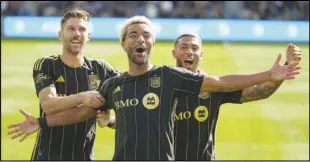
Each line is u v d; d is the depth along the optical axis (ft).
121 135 41.16
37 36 211.82
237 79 40.52
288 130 144.66
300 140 139.33
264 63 188.65
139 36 41.57
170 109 41.09
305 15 225.76
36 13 221.66
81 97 43.52
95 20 214.28
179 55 53.98
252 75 40.45
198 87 40.91
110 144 131.64
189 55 53.57
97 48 197.67
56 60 52.60
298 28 215.10
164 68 41.75
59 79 52.13
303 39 214.07
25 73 176.14
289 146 135.64
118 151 41.16
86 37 52.54
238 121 149.18
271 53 199.62
